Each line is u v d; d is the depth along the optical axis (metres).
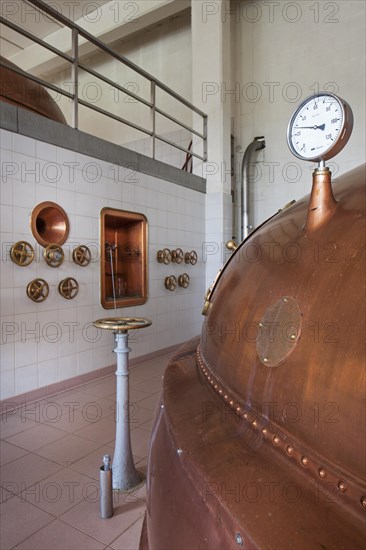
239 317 0.78
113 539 1.60
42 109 3.50
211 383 0.86
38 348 3.20
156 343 4.73
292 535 0.47
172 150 6.48
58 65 7.49
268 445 0.61
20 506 1.81
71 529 1.65
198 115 5.65
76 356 3.56
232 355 0.77
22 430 2.64
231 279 0.94
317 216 0.72
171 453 0.76
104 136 7.40
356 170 0.86
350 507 0.47
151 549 0.84
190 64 6.46
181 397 0.89
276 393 0.61
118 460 1.99
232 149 6.31
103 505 1.72
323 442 0.52
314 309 0.59
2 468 2.15
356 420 0.48
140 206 4.36
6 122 2.89
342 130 0.70
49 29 6.96
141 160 4.36
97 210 3.77
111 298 4.09
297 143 0.76
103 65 7.46
